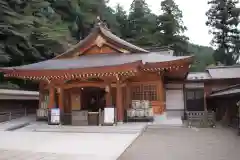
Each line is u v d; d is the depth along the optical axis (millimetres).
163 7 53875
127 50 21109
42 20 35031
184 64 17078
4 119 20156
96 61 19062
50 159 8531
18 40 29812
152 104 18719
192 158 8484
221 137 12383
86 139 12141
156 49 30047
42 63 21078
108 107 16062
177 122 17172
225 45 52500
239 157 8484
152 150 9789
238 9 49312
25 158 8734
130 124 16000
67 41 37625
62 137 12883
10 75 18203
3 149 10242
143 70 17562
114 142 11234
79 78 17797
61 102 18047
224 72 26484
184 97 23922
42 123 17828
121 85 17172
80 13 47500
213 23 53344
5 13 28859
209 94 24453
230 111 16844
